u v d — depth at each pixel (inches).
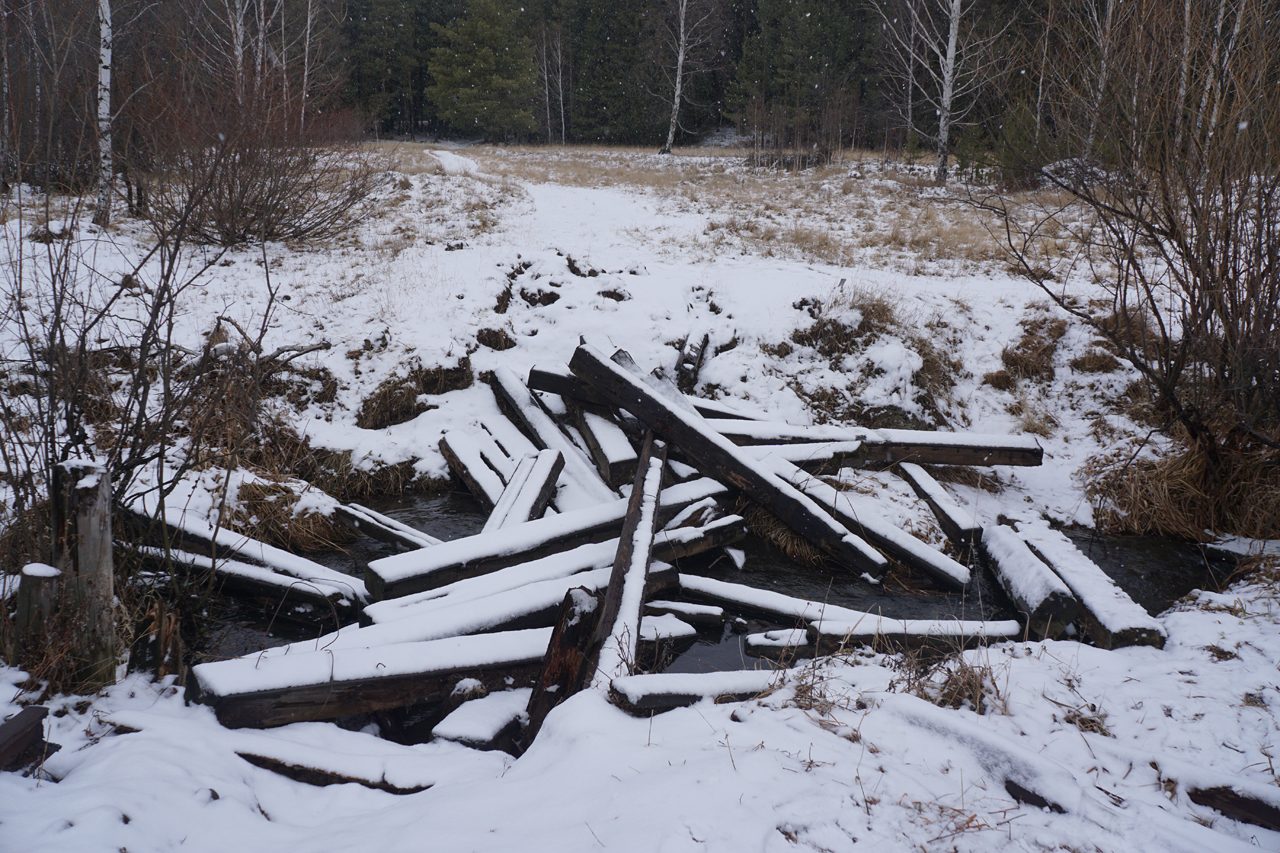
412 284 418.9
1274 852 125.5
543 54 1956.2
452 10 2105.1
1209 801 136.8
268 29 730.8
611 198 791.7
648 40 1812.3
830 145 1122.7
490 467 319.3
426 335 375.6
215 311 371.2
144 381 193.3
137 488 248.4
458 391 367.2
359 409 342.3
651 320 407.2
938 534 295.9
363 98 1909.4
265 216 459.2
